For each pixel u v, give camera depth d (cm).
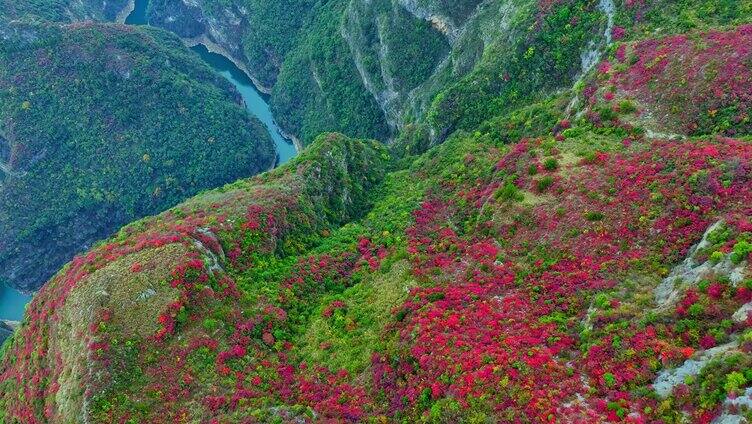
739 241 4172
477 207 6919
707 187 4975
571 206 5794
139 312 5578
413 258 6366
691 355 3725
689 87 6531
